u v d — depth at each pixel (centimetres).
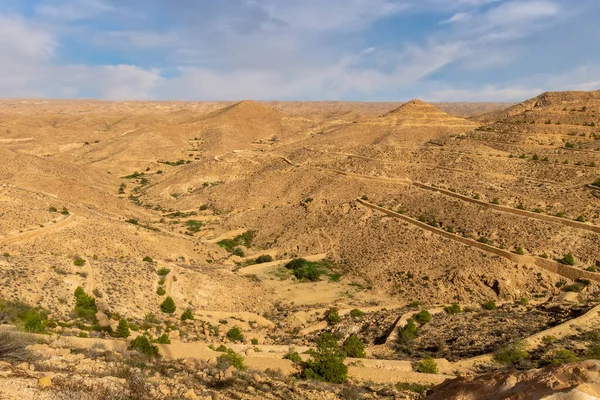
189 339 3453
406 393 2438
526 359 3095
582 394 773
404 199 8050
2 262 3784
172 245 6700
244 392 1786
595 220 5994
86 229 5828
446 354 3434
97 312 3341
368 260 6612
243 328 4328
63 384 1133
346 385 2497
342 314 4978
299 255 7369
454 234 6400
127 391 1234
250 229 8644
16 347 1385
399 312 4853
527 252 5634
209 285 5197
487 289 5278
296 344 3847
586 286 4853
